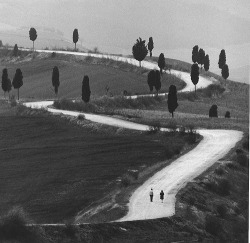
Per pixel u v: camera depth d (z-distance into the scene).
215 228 161.12
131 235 149.50
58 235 142.25
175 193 182.88
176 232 154.62
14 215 141.12
